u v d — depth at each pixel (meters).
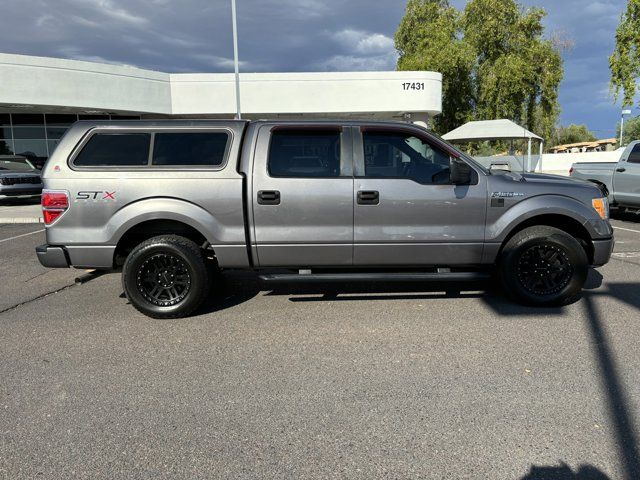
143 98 19.34
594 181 11.72
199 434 2.78
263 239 4.63
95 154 4.61
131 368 3.66
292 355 3.85
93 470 2.46
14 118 20.36
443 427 2.80
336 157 4.68
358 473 2.42
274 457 2.55
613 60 13.80
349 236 4.65
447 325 4.45
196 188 4.56
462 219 4.69
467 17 26.36
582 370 3.48
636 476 2.36
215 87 20.14
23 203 16.75
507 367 3.56
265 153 4.63
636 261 6.93
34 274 6.79
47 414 3.01
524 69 24.06
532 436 2.70
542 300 4.82
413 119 22.56
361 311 4.90
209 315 4.86
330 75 20.67
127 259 4.62
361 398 3.15
